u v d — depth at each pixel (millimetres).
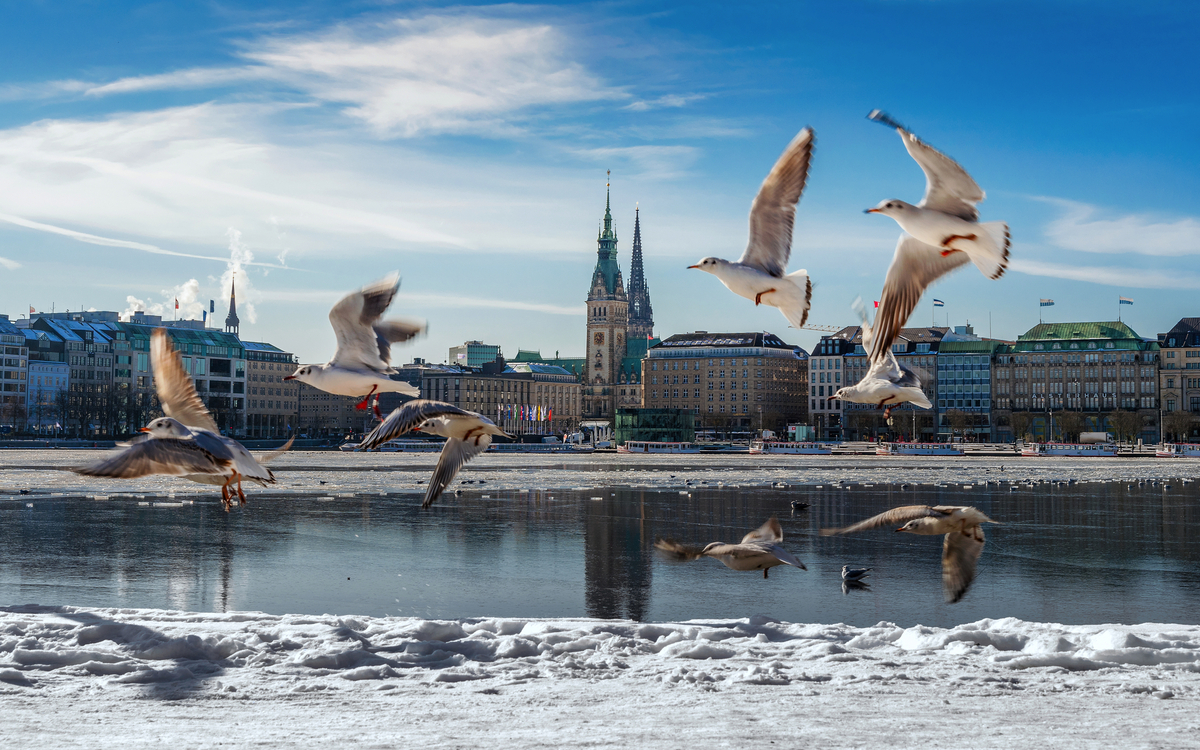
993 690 15820
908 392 13695
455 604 30344
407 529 49875
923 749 12445
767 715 14266
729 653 18672
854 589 32656
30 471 101375
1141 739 12930
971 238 8867
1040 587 33469
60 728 13492
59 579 34125
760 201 10656
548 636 19859
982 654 18656
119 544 43219
